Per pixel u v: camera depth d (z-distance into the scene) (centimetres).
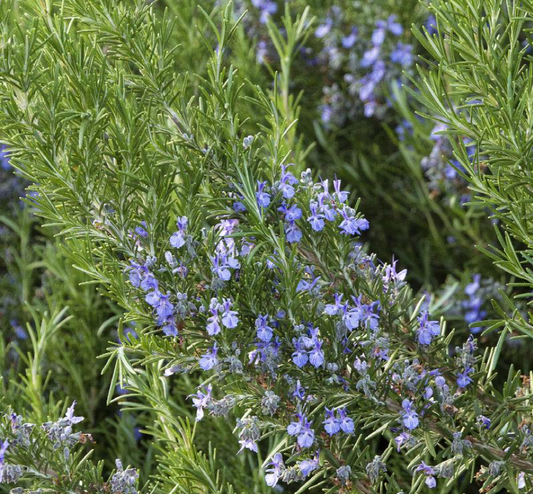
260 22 154
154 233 84
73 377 113
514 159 84
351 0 150
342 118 146
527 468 85
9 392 106
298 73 155
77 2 86
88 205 84
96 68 87
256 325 83
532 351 114
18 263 130
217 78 86
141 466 109
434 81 85
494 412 85
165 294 83
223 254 83
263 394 83
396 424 86
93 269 84
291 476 84
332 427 83
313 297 84
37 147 83
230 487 90
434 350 86
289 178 85
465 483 105
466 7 84
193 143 87
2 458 83
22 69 83
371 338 84
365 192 135
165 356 84
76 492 85
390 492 88
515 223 85
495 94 85
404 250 138
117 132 84
